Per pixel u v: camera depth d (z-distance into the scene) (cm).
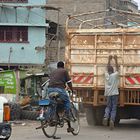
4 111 897
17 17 3709
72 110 1314
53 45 3972
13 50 3700
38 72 2291
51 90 1266
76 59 1535
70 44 1541
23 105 1936
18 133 1354
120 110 1562
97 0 4497
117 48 1494
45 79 2245
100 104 1513
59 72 1282
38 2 3731
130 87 1469
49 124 1222
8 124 898
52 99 1234
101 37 1514
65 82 1288
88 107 1591
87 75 1520
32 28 3709
